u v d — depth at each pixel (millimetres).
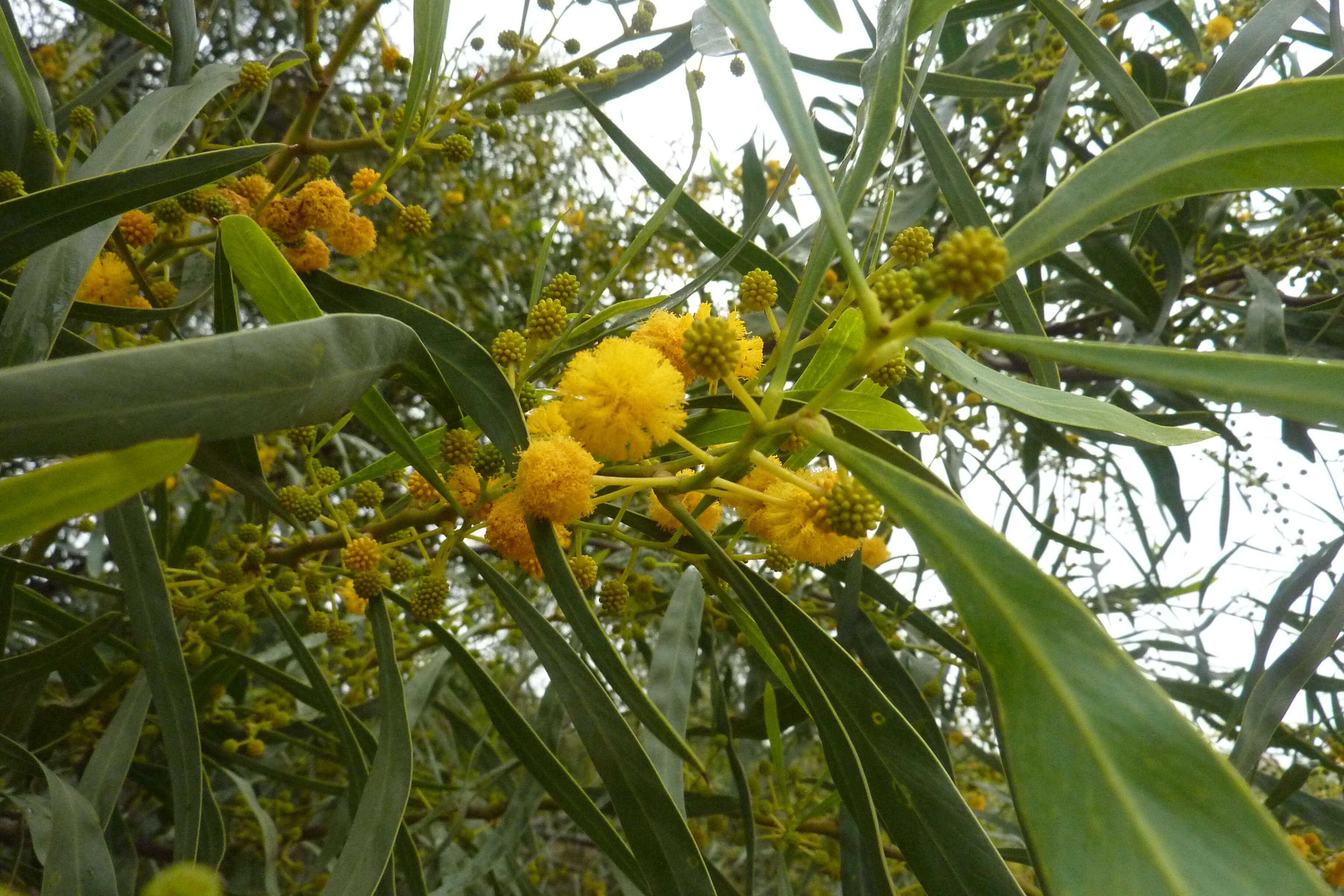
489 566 95
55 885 95
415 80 126
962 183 132
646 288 337
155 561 102
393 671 101
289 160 145
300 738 222
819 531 83
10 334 84
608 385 82
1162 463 204
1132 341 216
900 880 245
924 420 210
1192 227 214
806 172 65
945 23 202
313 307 77
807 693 80
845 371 65
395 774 93
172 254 139
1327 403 53
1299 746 177
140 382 47
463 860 212
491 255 369
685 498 97
